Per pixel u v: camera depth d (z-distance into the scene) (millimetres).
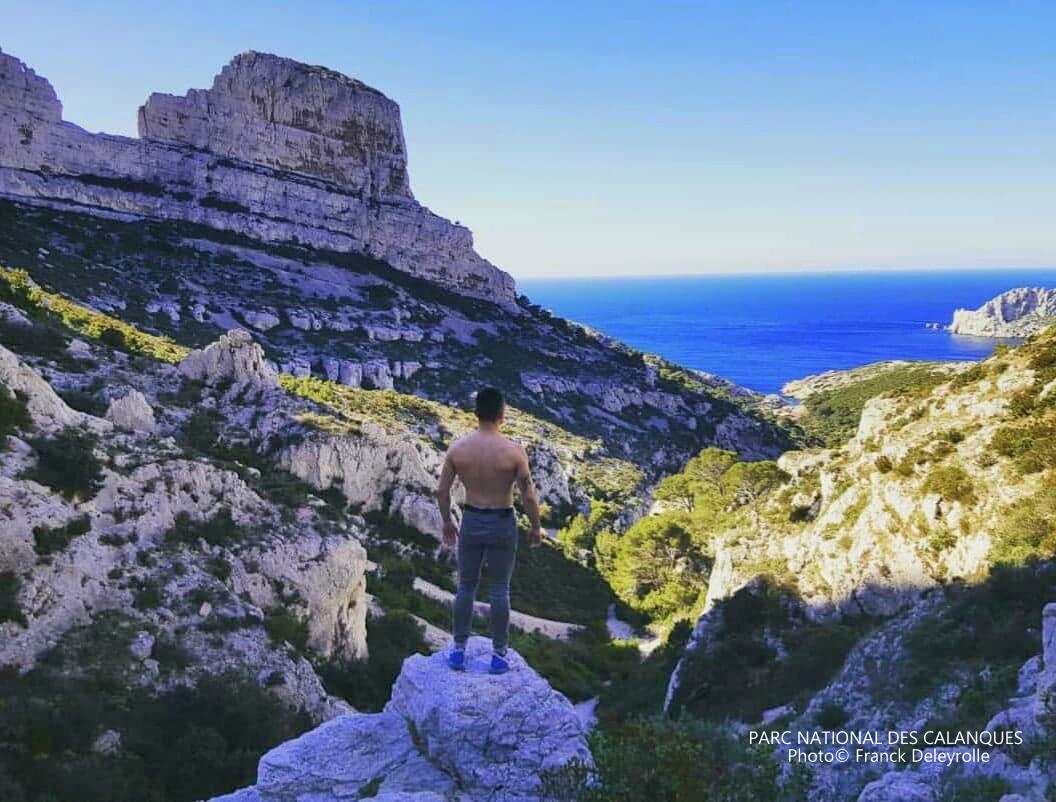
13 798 15594
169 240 113062
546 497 82125
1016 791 11992
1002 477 28531
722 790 8953
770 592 34094
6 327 41375
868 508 33219
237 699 21188
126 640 21453
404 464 55375
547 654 43312
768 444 140250
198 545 26828
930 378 42531
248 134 131125
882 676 22266
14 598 20234
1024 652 19531
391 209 148125
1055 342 35406
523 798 8172
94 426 28766
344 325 110500
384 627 36312
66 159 111125
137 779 17797
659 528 60781
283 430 49812
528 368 128625
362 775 8766
